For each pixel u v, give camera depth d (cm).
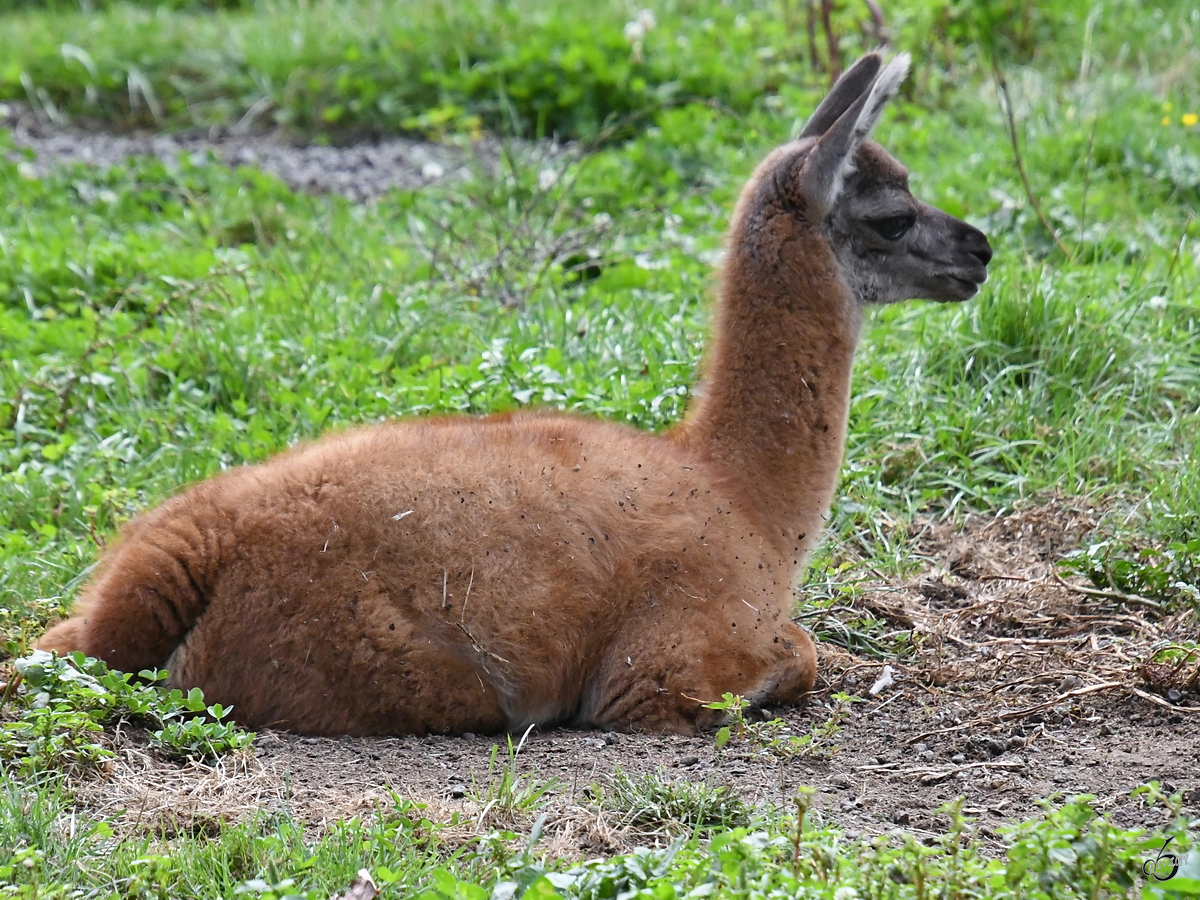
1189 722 1301
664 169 2877
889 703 1378
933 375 1989
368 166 3166
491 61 3466
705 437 1407
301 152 3300
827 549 1675
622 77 3241
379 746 1215
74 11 4328
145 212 2777
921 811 1114
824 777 1190
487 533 1247
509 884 886
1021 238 2375
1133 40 3278
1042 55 3288
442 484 1255
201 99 3591
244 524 1233
